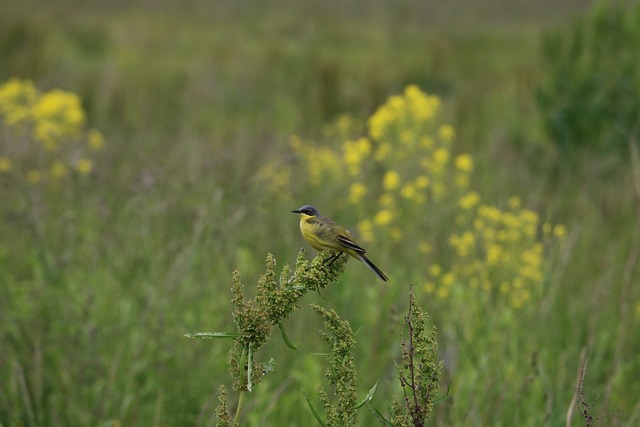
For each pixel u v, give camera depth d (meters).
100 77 25.33
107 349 9.74
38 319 9.73
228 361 4.48
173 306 10.11
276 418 9.15
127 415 8.98
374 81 24.22
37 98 15.98
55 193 13.86
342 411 4.61
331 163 14.79
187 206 12.26
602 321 10.80
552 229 11.11
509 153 17.97
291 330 10.22
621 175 16.72
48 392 9.19
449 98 25.08
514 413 8.81
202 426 8.91
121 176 14.30
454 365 8.66
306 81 25.20
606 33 18.52
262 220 12.66
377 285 11.08
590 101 18.12
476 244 11.62
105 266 11.31
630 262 10.02
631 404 9.20
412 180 14.30
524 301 10.67
